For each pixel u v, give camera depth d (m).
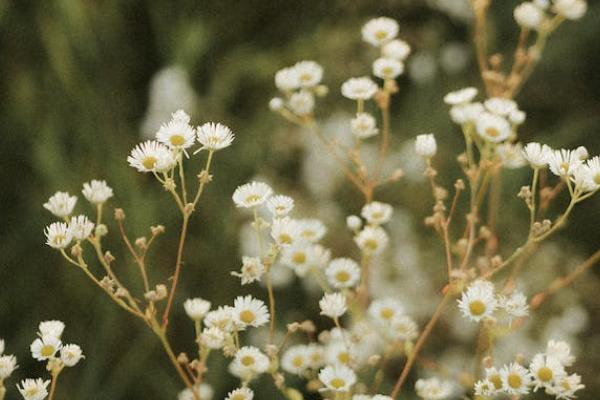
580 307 1.33
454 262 1.37
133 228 1.33
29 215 1.34
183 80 1.44
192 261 1.34
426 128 1.62
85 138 1.41
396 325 1.04
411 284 1.33
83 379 1.26
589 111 1.80
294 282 1.32
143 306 1.30
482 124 1.05
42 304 1.31
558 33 1.86
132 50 1.61
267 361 0.99
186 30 1.57
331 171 1.45
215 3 1.72
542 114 1.82
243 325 0.98
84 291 1.31
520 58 1.14
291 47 1.67
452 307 1.32
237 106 1.63
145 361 1.27
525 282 1.34
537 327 1.32
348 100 1.64
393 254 1.35
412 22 1.81
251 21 1.75
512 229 1.43
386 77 1.08
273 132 1.50
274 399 1.23
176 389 1.26
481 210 1.45
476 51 1.79
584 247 1.52
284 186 1.45
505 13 1.90
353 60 1.68
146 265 1.32
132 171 1.37
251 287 1.33
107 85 1.53
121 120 1.49
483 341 1.09
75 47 1.52
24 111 1.41
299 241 1.02
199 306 0.99
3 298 1.30
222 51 1.70
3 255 1.32
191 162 1.42
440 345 1.31
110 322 1.29
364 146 1.50
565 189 1.56
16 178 1.38
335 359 1.02
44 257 1.32
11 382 1.26
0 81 1.47
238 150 1.47
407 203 1.47
